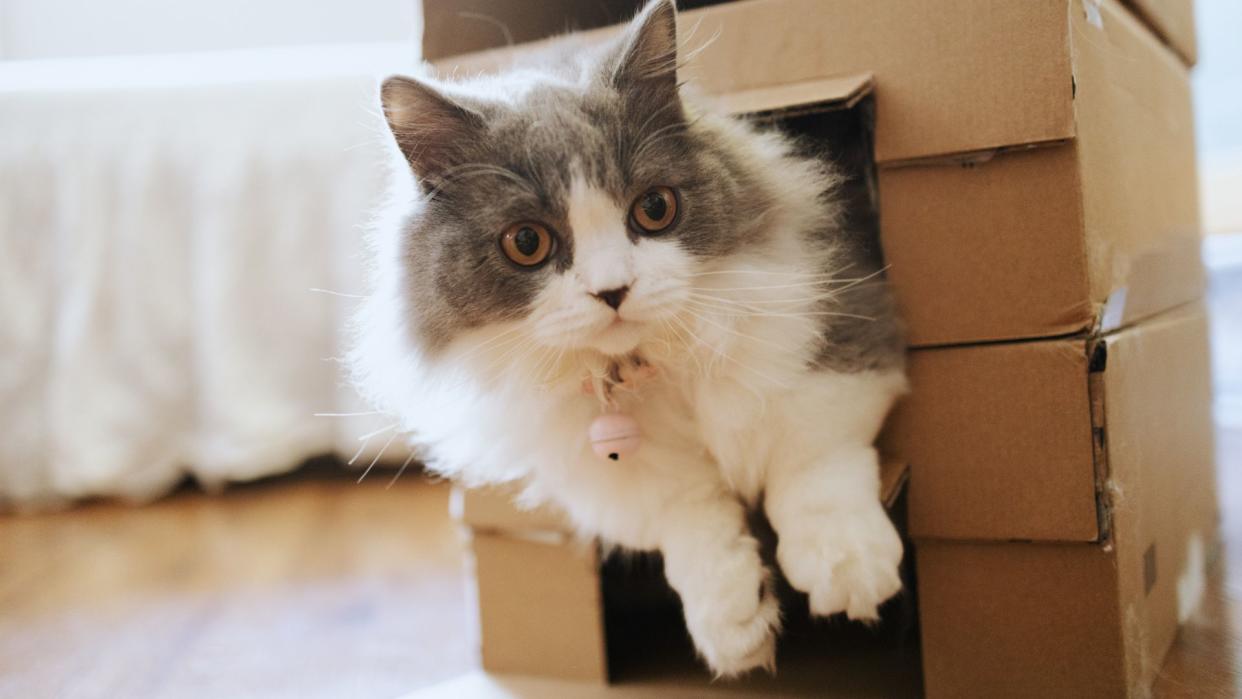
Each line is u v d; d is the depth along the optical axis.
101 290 2.45
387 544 1.99
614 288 0.89
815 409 1.00
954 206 1.05
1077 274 1.00
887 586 0.93
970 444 1.06
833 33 1.10
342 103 2.48
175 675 1.37
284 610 1.62
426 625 1.52
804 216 1.06
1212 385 1.57
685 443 1.05
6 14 2.93
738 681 1.21
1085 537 1.01
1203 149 2.54
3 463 2.43
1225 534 1.63
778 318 1.00
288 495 2.47
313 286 2.50
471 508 1.27
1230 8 2.47
